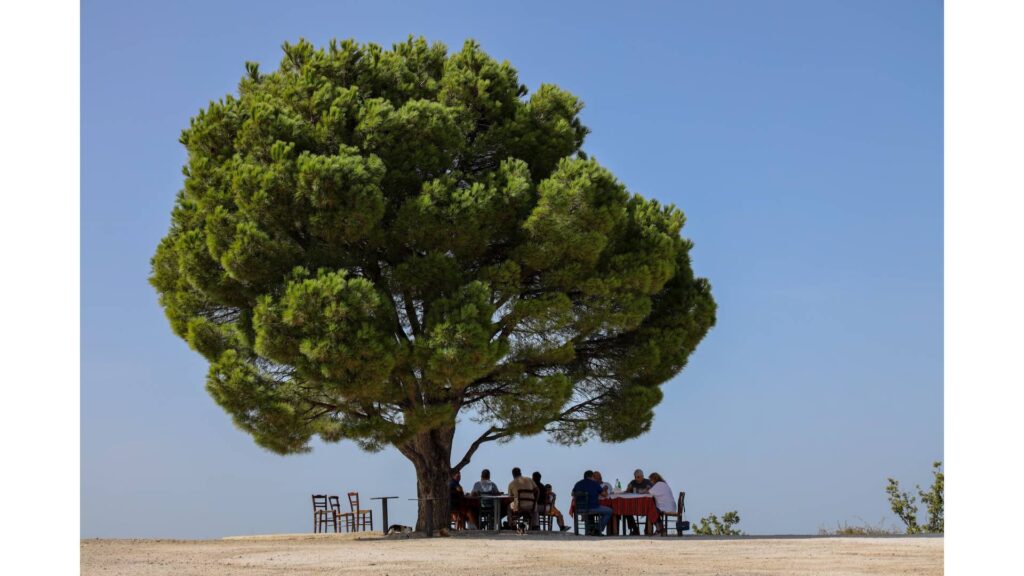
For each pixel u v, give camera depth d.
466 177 22.11
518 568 12.82
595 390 25.14
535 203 22.02
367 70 22.45
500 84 23.38
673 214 25.47
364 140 20.98
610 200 21.95
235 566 13.27
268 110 20.75
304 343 19.16
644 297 23.12
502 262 22.56
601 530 22.11
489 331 20.38
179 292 23.12
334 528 28.23
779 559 13.88
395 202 21.55
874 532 22.75
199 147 21.98
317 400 21.92
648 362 24.33
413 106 21.19
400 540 19.73
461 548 16.61
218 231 20.66
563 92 24.41
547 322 22.11
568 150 23.77
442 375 20.23
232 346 22.19
